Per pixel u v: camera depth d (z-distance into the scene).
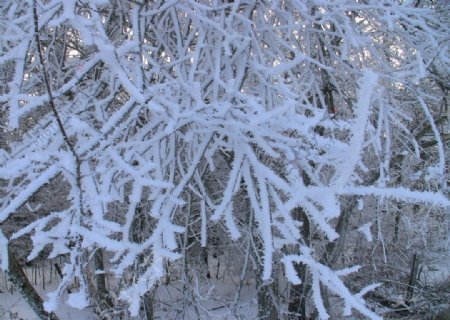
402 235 8.74
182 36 3.96
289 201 2.32
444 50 4.36
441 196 2.02
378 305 8.64
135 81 2.68
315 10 4.27
